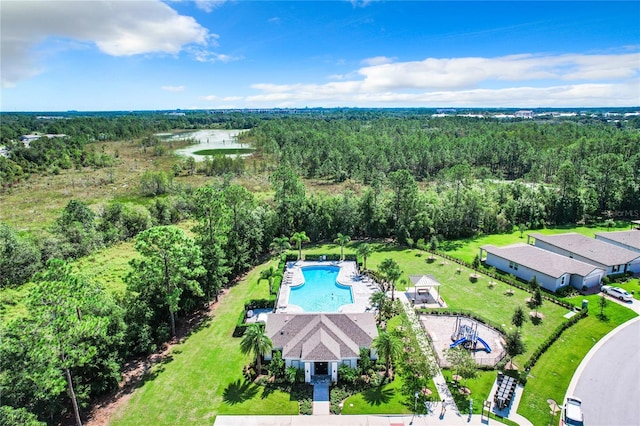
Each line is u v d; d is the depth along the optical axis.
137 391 35.25
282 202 76.69
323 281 59.53
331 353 35.78
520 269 57.31
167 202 92.56
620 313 46.66
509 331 42.06
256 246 66.06
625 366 36.91
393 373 36.69
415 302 50.47
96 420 31.80
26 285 58.94
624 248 62.59
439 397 33.38
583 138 117.50
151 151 188.62
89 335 30.72
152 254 41.81
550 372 36.19
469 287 54.97
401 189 75.56
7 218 88.88
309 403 33.03
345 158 133.50
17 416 26.05
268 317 42.78
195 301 48.72
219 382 36.16
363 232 80.81
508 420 30.64
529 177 116.44
